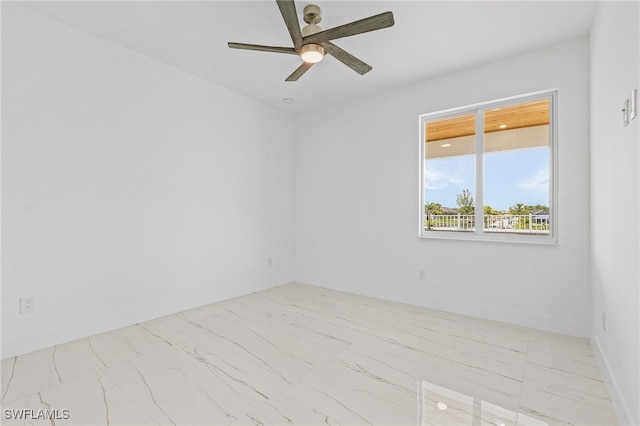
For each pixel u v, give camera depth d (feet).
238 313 10.55
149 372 6.66
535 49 9.21
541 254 9.20
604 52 6.56
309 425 5.06
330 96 13.01
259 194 13.61
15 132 7.34
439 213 11.38
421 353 7.64
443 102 10.94
